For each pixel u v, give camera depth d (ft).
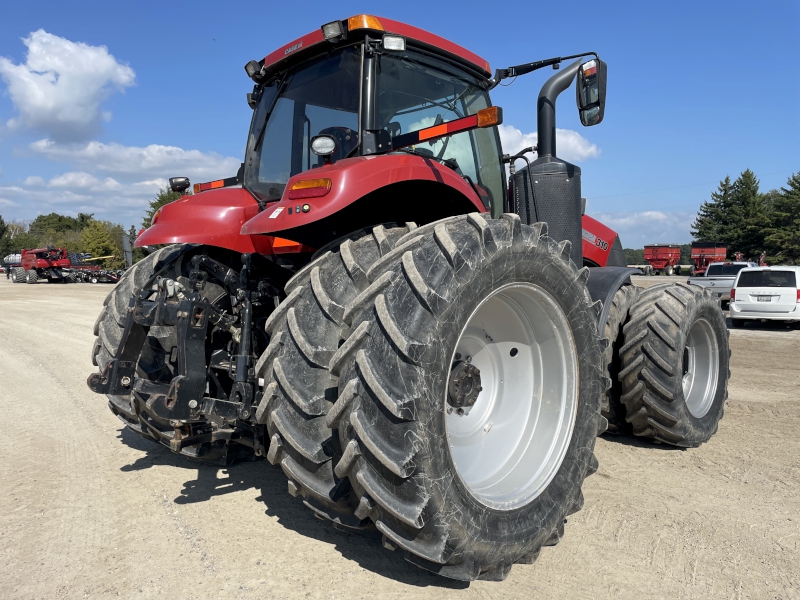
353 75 9.76
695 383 13.75
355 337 6.42
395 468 6.04
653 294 12.69
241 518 9.20
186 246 10.44
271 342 7.41
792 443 13.11
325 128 10.13
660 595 7.09
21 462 11.84
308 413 6.91
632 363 12.16
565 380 8.43
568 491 8.14
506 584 7.32
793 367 23.57
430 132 8.57
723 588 7.24
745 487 10.49
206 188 13.01
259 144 11.44
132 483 10.68
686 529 8.82
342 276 7.47
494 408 8.68
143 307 8.66
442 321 6.50
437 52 10.53
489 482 7.94
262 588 7.15
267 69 11.18
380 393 6.08
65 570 7.63
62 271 117.50
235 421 8.93
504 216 7.66
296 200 8.05
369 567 7.68
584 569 7.68
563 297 8.23
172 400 7.64
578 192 12.78
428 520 6.27
